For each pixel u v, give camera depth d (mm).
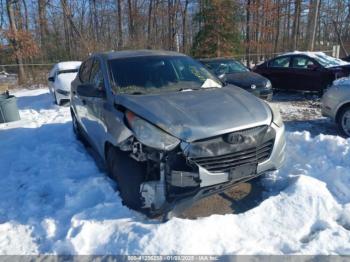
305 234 3051
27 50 21094
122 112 3473
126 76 4066
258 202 3705
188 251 2777
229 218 3184
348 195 3654
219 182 3115
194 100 3514
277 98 10625
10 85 19078
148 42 28844
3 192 4105
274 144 3408
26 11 28094
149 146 3076
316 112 8414
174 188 3117
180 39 32281
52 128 7258
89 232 3045
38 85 18891
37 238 3104
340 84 6270
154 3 31109
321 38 40094
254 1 25047
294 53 10859
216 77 4539
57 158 5035
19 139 6559
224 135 3088
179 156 3053
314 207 3328
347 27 35156
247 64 23453
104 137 3812
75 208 3479
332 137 4902
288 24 32375
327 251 2773
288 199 3430
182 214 3504
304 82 10469
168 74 4195
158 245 2828
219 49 21359
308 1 27766
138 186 3297
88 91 4004
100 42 25578
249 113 3332
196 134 3012
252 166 3238
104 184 3732
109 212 3311
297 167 4355
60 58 27641
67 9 25922
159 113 3199
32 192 3941
